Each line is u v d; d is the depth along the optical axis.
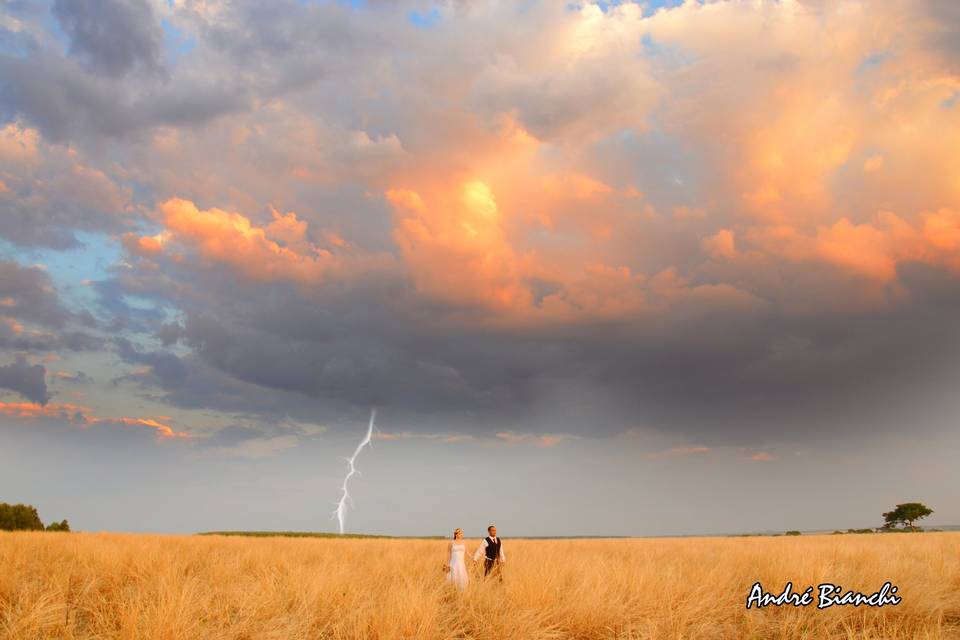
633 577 11.88
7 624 8.54
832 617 10.07
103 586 12.17
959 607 10.81
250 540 29.12
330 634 9.27
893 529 89.25
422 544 28.30
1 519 56.81
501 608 10.20
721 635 9.63
